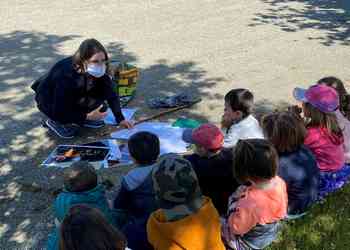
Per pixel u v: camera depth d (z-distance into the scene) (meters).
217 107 5.98
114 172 4.67
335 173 4.09
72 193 3.31
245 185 3.34
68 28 8.58
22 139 5.25
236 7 9.93
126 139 5.20
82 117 5.24
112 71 5.85
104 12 9.51
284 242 3.75
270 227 3.31
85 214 2.11
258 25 8.91
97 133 5.35
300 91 4.59
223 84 6.60
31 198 4.36
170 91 6.38
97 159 4.83
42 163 4.82
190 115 5.78
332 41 8.20
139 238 3.20
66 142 5.20
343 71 7.07
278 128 3.59
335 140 4.03
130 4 10.04
